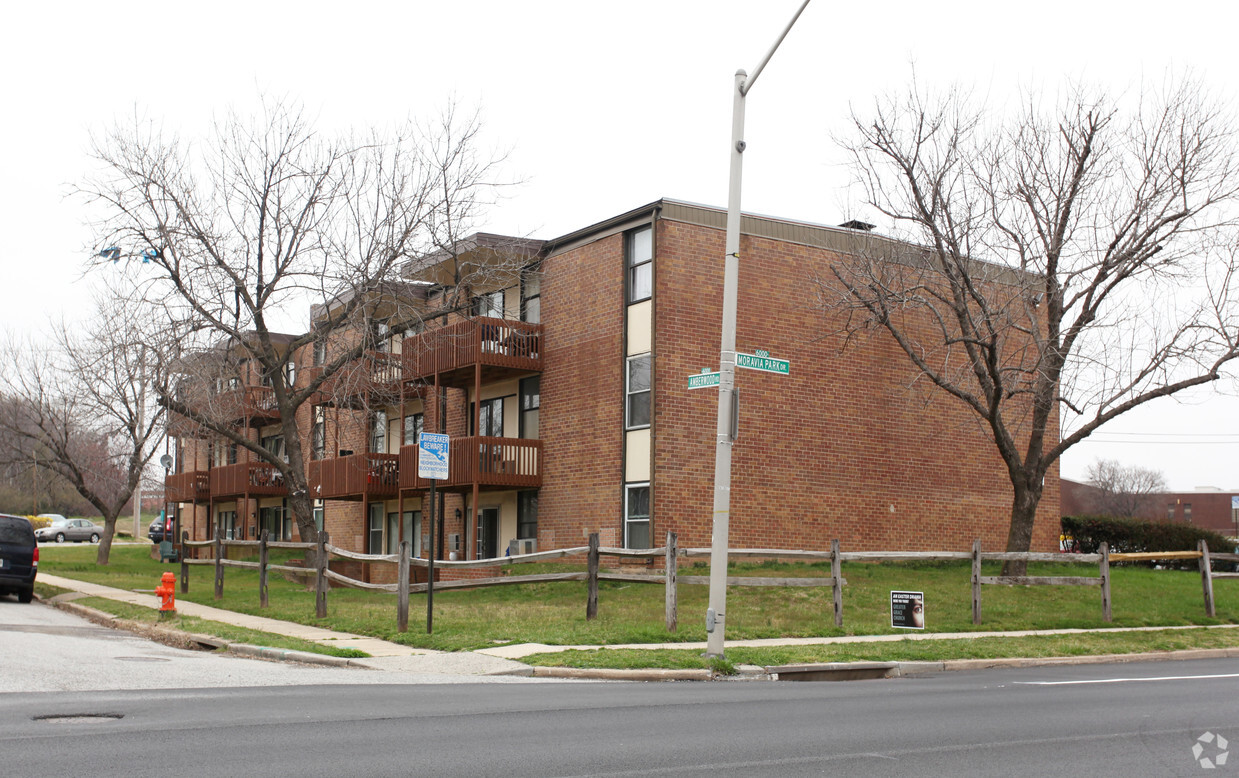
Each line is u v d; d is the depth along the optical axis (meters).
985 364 26.69
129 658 13.77
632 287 26.58
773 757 7.65
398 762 7.21
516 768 7.10
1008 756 7.82
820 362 27.64
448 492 30.83
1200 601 22.61
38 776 6.57
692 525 25.45
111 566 36.41
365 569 32.56
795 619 18.64
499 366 28.16
